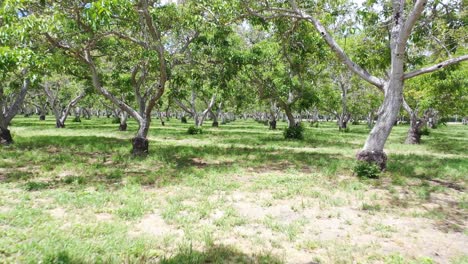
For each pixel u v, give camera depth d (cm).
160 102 1762
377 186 880
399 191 832
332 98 3728
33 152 1346
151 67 1363
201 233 517
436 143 2294
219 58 1623
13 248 428
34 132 2520
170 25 1339
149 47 1198
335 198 746
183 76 1639
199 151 1527
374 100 3688
